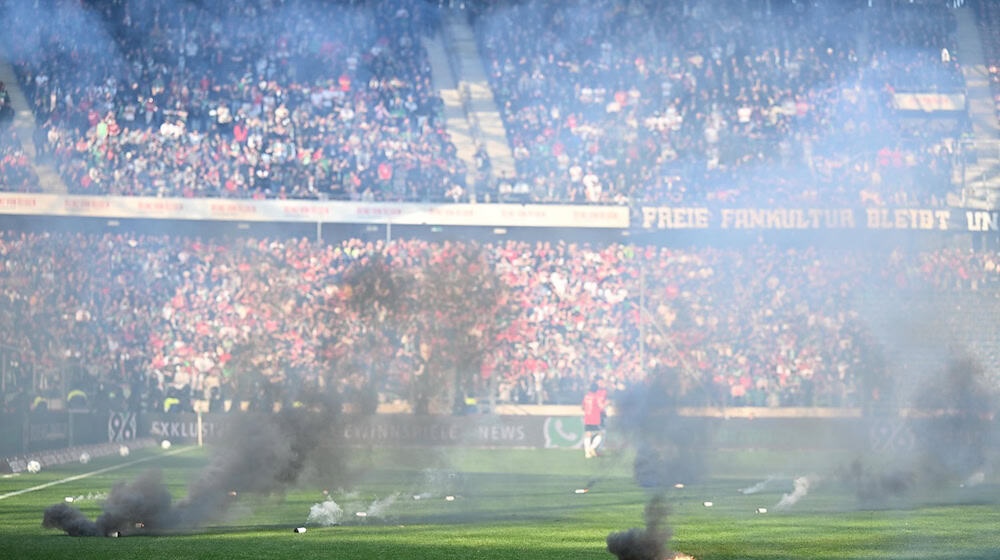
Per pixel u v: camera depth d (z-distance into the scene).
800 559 13.07
